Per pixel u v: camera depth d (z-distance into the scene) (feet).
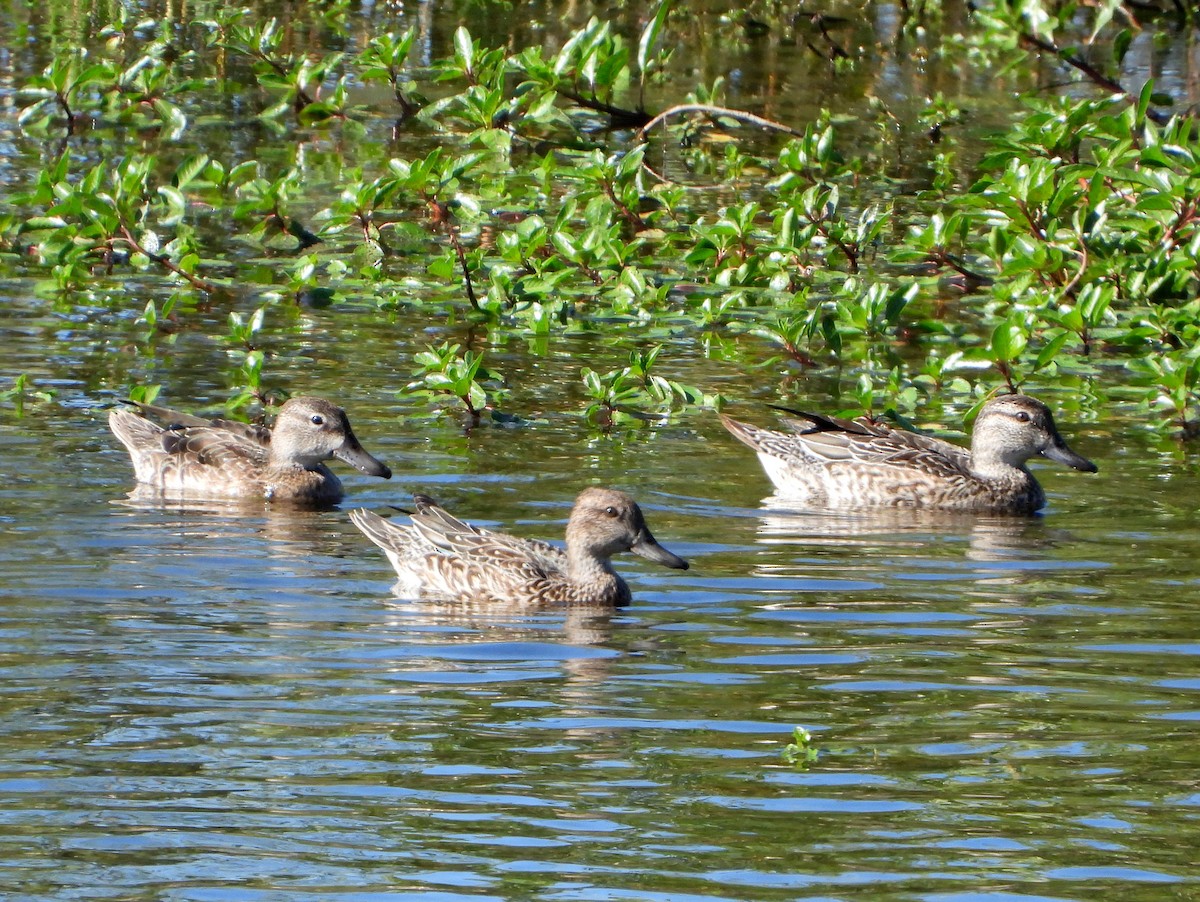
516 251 73.56
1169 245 71.56
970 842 29.09
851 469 53.01
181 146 95.14
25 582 42.42
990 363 64.28
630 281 71.61
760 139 101.91
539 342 67.46
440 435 56.18
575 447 55.62
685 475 53.62
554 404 60.03
